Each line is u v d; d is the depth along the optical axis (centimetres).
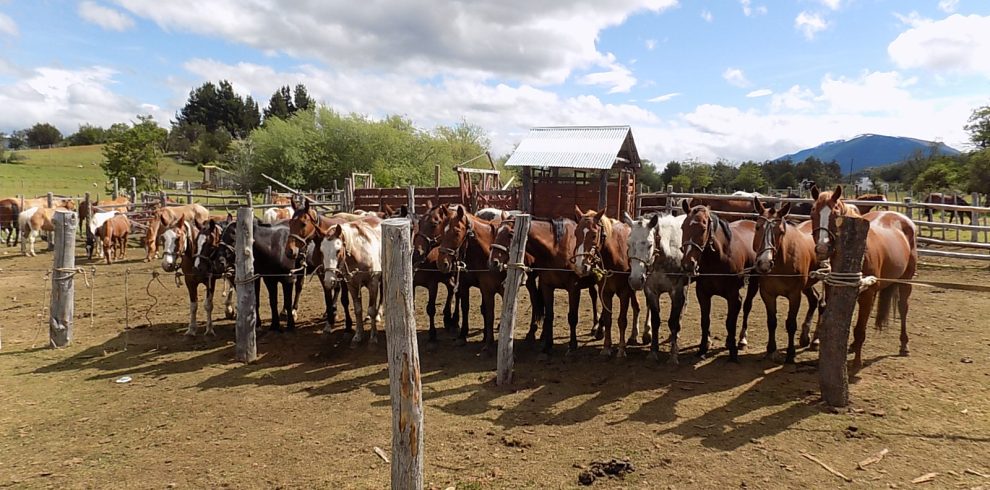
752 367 684
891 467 434
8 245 2042
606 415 552
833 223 623
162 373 696
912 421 513
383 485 418
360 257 810
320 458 464
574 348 774
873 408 544
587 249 689
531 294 820
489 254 757
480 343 838
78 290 1230
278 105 11625
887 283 674
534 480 425
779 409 551
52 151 8744
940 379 620
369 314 829
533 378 670
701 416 541
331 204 2142
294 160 3897
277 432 519
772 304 694
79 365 724
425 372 702
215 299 1146
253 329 749
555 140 1878
